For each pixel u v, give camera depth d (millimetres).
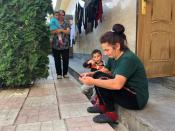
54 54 5676
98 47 6852
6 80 4484
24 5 4445
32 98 3760
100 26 6629
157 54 3953
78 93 4062
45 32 4750
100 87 2637
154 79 4199
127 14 4730
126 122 2715
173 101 3064
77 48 10961
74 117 2811
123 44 2590
